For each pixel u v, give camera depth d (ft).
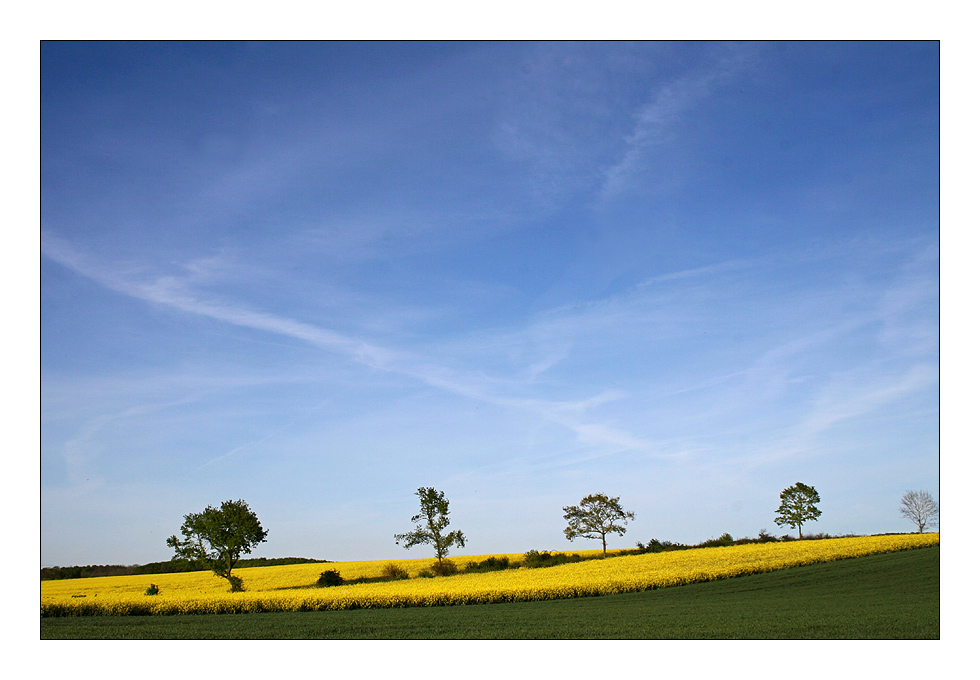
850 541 205.87
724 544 236.84
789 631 72.02
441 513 207.82
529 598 119.65
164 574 233.76
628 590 134.62
